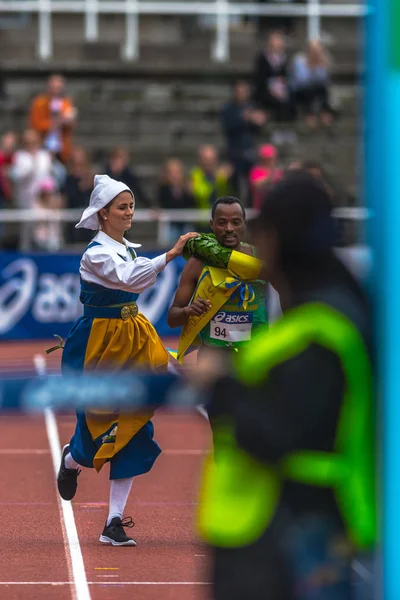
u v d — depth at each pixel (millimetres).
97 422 14516
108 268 14164
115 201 14438
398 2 7359
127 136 50000
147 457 14633
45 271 36438
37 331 36406
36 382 8203
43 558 13969
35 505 17031
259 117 42656
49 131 42312
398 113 7371
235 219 14492
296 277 7758
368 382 7465
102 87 52000
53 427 24375
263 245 7812
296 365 7371
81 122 50250
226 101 52156
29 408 8219
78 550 14375
